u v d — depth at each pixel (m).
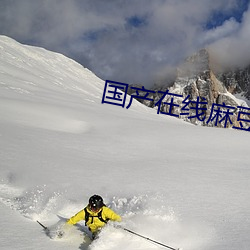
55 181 9.17
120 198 7.79
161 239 5.33
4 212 6.27
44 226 5.72
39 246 4.90
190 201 7.76
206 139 21.92
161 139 20.92
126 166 12.26
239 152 18.05
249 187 9.47
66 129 23.55
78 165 11.60
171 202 7.59
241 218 6.55
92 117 29.11
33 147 14.19
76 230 5.79
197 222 6.21
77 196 7.88
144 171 11.42
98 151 15.46
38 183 8.83
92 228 5.44
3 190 8.19
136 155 15.46
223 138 22.56
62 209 6.91
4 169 9.98
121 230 5.38
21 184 8.69
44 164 11.17
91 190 8.52
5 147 13.27
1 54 78.75
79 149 15.35
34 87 50.34
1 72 55.72
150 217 6.20
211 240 5.38
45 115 26.17
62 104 37.19
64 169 10.78
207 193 8.60
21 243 4.92
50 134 18.33
